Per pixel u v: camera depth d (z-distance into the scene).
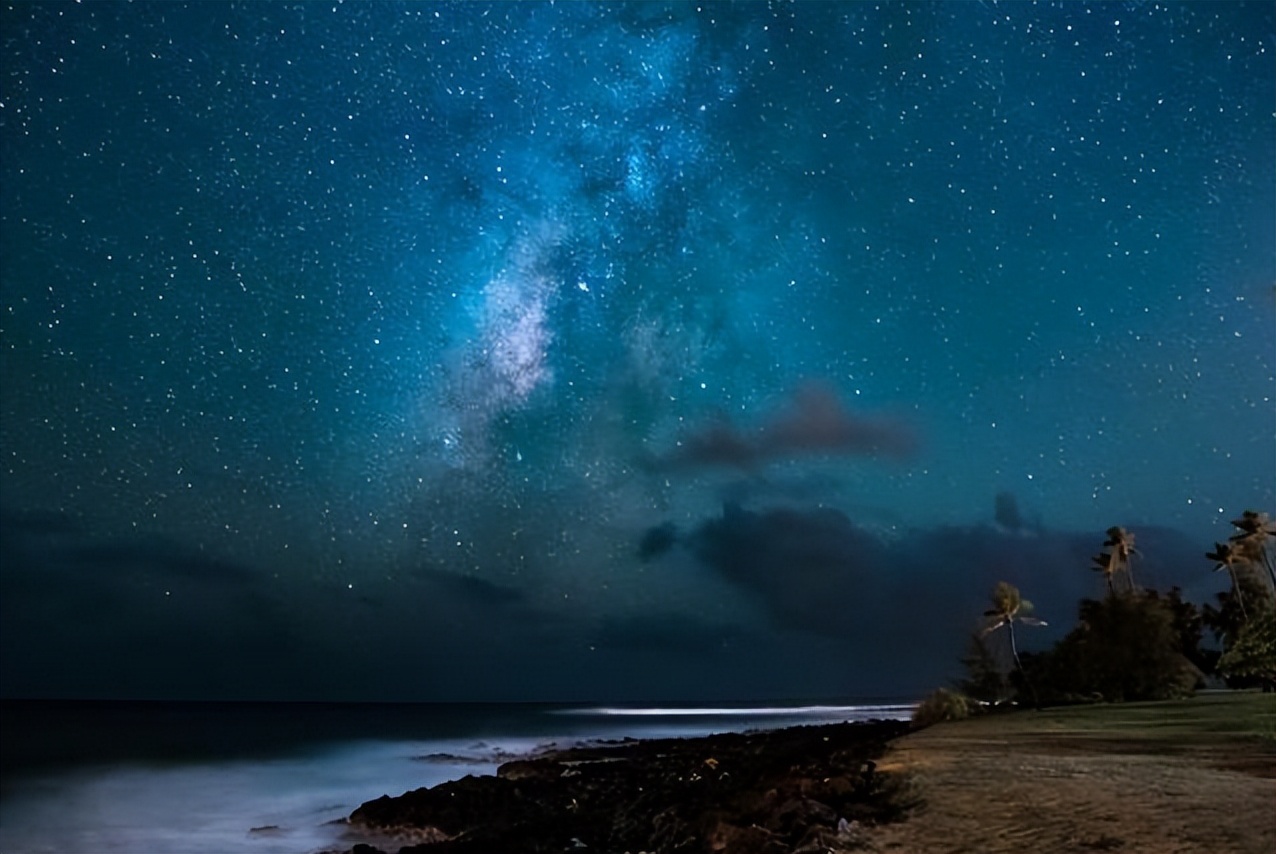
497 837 24.53
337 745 78.69
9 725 107.44
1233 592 72.62
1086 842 11.82
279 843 30.36
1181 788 15.27
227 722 122.25
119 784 49.12
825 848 12.90
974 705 54.66
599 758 56.62
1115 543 78.06
